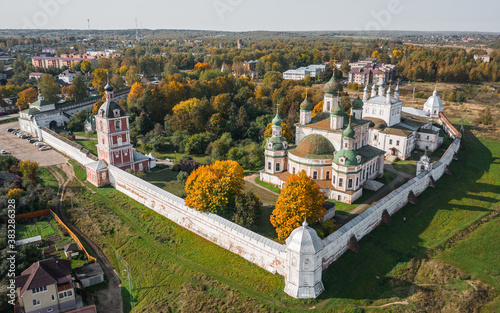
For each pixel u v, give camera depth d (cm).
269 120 16950
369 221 8619
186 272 7819
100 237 9019
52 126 18200
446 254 8181
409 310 6656
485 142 15888
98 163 11762
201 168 9544
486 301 6975
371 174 11350
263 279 7400
